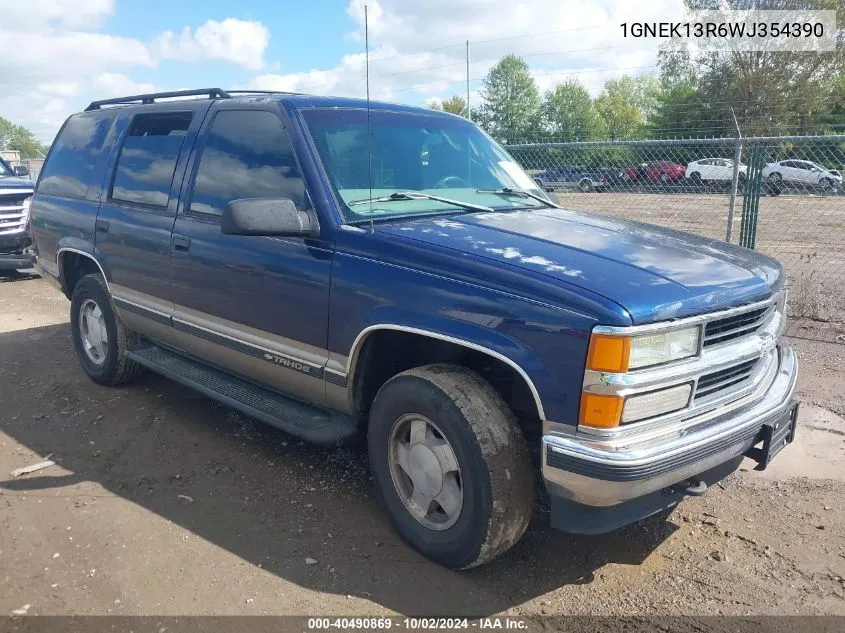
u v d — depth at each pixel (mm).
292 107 3734
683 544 3328
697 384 2766
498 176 4285
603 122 51125
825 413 4824
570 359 2572
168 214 4301
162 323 4469
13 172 11891
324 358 3416
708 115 37750
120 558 3150
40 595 2887
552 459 2639
